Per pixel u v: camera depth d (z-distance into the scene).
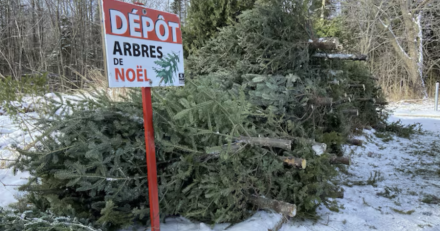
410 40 13.91
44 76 2.96
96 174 2.03
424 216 2.85
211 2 5.32
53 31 13.55
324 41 3.64
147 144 1.87
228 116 2.34
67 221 1.87
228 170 2.31
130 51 1.74
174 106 2.39
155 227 1.93
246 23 4.16
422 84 13.91
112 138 2.12
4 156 3.71
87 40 15.57
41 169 2.18
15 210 2.07
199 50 5.32
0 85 2.89
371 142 5.77
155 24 1.89
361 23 15.22
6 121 5.03
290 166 2.75
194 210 2.36
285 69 3.88
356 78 6.08
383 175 4.03
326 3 15.99
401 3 13.88
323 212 2.89
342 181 3.79
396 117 8.76
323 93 3.60
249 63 4.10
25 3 14.34
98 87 5.34
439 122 7.94
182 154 2.37
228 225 2.32
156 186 1.93
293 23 3.69
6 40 12.96
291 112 3.33
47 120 2.36
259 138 2.41
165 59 1.97
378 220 2.76
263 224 2.33
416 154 5.04
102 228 1.97
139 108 2.49
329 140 3.24
